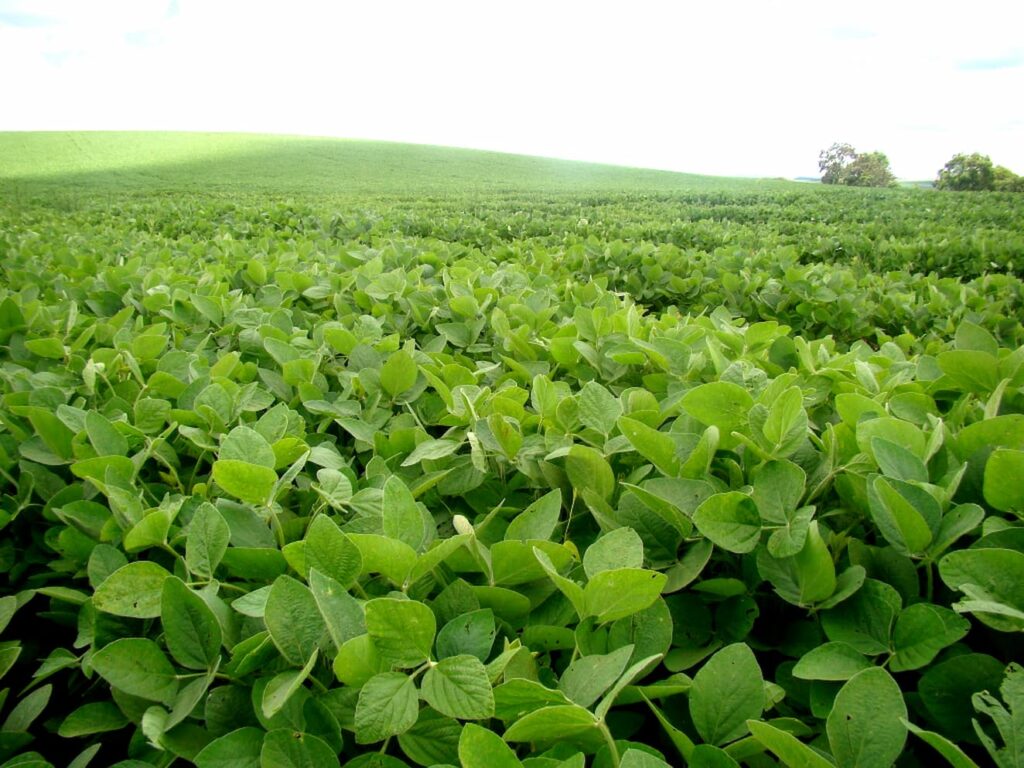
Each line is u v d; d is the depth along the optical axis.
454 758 0.97
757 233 11.20
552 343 2.38
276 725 0.99
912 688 1.11
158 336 2.32
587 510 1.56
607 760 0.93
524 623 1.23
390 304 3.23
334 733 0.98
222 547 1.21
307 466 1.82
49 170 42.84
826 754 0.99
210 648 1.08
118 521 1.38
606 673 0.95
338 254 4.57
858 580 1.13
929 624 1.04
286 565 1.26
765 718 1.15
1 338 2.71
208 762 0.93
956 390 1.92
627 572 0.99
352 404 2.01
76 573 1.57
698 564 1.24
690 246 9.79
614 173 54.31
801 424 1.29
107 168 44.16
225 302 3.05
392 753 1.08
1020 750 0.81
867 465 1.38
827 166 87.25
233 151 53.38
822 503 1.48
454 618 1.08
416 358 2.34
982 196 30.33
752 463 1.48
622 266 5.37
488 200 25.75
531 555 1.17
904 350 3.19
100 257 5.22
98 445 1.55
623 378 2.40
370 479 1.56
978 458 1.33
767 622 1.30
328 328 2.37
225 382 1.97
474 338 2.82
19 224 10.59
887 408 1.74
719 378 1.93
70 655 1.36
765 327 2.38
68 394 2.04
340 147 59.00
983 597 0.99
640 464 1.64
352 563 1.07
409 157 56.25
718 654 0.99
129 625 1.30
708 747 0.90
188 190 34.25
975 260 7.34
